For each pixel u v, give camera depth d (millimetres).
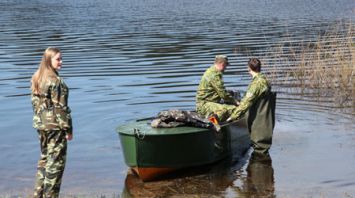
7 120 11836
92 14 37719
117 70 17547
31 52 21219
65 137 6695
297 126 11281
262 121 9586
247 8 41656
